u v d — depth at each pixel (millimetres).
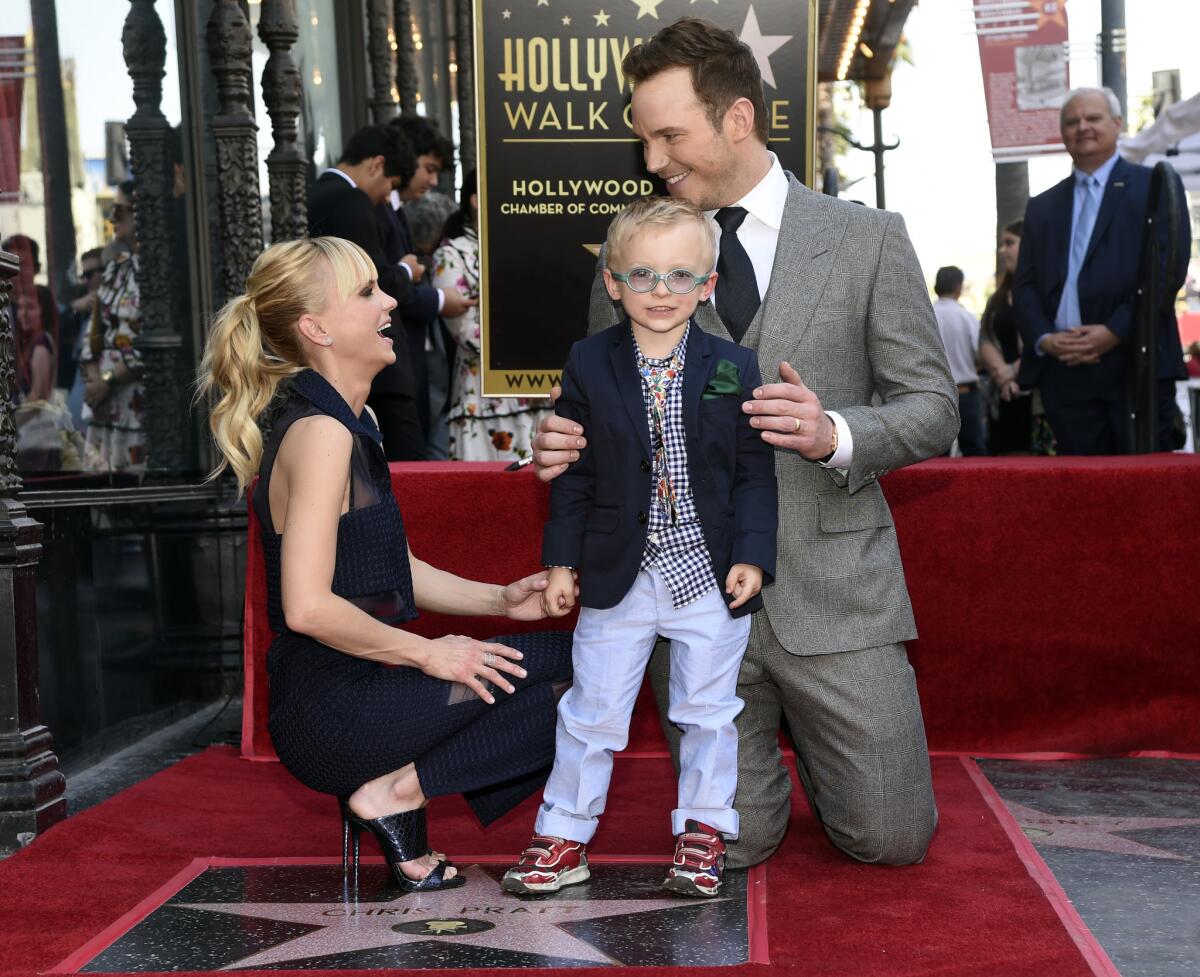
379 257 5238
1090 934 2377
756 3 3994
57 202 4078
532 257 4125
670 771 3682
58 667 3801
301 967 2258
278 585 2648
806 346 2701
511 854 2953
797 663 2721
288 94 5555
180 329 4824
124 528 4270
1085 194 5605
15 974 2254
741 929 2416
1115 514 3656
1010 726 3768
